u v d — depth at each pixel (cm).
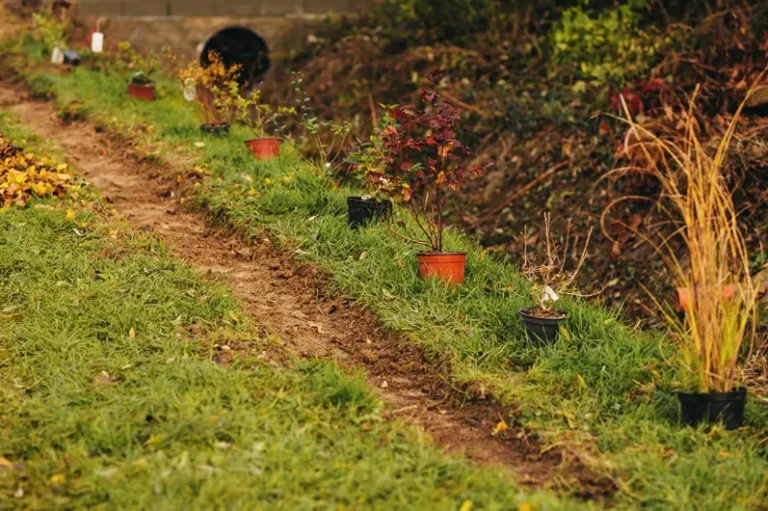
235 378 754
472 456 696
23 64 2275
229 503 566
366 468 617
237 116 1761
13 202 1150
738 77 1466
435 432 738
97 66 2280
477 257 1071
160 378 748
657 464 660
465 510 577
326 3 2369
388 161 1054
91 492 581
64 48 2381
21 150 1377
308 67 2148
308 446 646
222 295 948
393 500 582
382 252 1061
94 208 1212
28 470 604
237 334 866
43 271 969
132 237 1108
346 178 1550
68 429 661
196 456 626
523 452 709
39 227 1080
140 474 597
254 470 606
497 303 954
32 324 849
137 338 833
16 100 2039
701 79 1500
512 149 1574
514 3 1914
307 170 1363
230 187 1289
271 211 1212
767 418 751
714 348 737
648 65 1600
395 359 874
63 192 1218
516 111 1616
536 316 873
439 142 1029
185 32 2466
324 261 1059
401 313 933
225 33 2494
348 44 2128
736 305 739
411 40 1995
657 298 1237
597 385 791
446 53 1855
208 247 1151
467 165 1603
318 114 1945
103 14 2556
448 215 1507
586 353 834
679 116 1424
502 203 1491
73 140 1698
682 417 735
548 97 1623
